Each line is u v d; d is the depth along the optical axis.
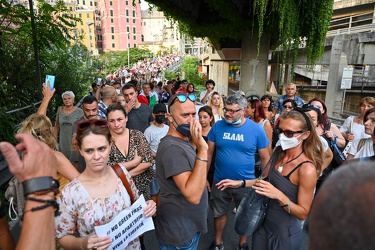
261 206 2.20
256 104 4.17
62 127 4.75
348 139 3.96
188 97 2.05
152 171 2.96
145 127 4.78
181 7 11.84
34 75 8.40
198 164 1.86
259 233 2.31
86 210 1.65
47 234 0.90
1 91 6.36
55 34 8.00
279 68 26.84
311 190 1.98
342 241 0.53
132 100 4.59
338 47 13.96
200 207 2.17
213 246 3.21
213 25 12.70
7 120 4.86
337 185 0.58
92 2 95.94
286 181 2.08
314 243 0.61
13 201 2.13
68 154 4.75
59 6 8.26
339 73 14.02
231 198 3.18
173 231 2.10
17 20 7.52
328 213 0.57
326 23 9.84
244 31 12.46
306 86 24.94
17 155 0.89
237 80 46.59
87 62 16.36
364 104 3.98
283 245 2.14
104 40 95.69
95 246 1.53
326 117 3.46
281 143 2.09
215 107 5.02
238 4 11.31
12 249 1.23
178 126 2.04
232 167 3.09
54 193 0.94
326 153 3.04
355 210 0.53
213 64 24.89
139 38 99.12
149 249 3.29
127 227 1.74
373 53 13.52
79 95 12.83
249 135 3.05
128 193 1.86
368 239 0.50
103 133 1.69
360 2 27.61
